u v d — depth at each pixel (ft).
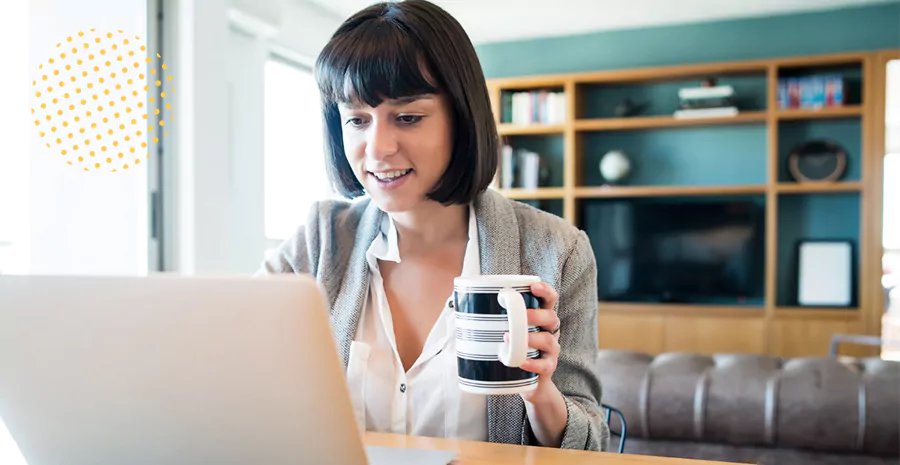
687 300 16.69
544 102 16.90
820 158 15.44
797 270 15.67
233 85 12.23
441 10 3.03
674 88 16.83
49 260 8.94
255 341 1.84
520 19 16.07
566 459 2.50
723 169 16.52
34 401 2.14
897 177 16.01
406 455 2.47
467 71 3.02
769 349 15.05
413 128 2.97
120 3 9.53
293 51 13.92
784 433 4.95
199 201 10.41
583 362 3.43
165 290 1.87
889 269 16.70
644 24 16.56
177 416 2.02
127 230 9.73
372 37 2.88
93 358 1.99
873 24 15.19
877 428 4.75
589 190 16.49
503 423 3.23
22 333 2.03
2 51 8.57
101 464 2.22
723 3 15.01
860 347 14.60
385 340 3.50
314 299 1.78
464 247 3.59
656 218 16.79
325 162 3.53
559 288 3.45
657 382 5.26
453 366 3.33
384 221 3.64
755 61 15.24
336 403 1.87
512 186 17.19
